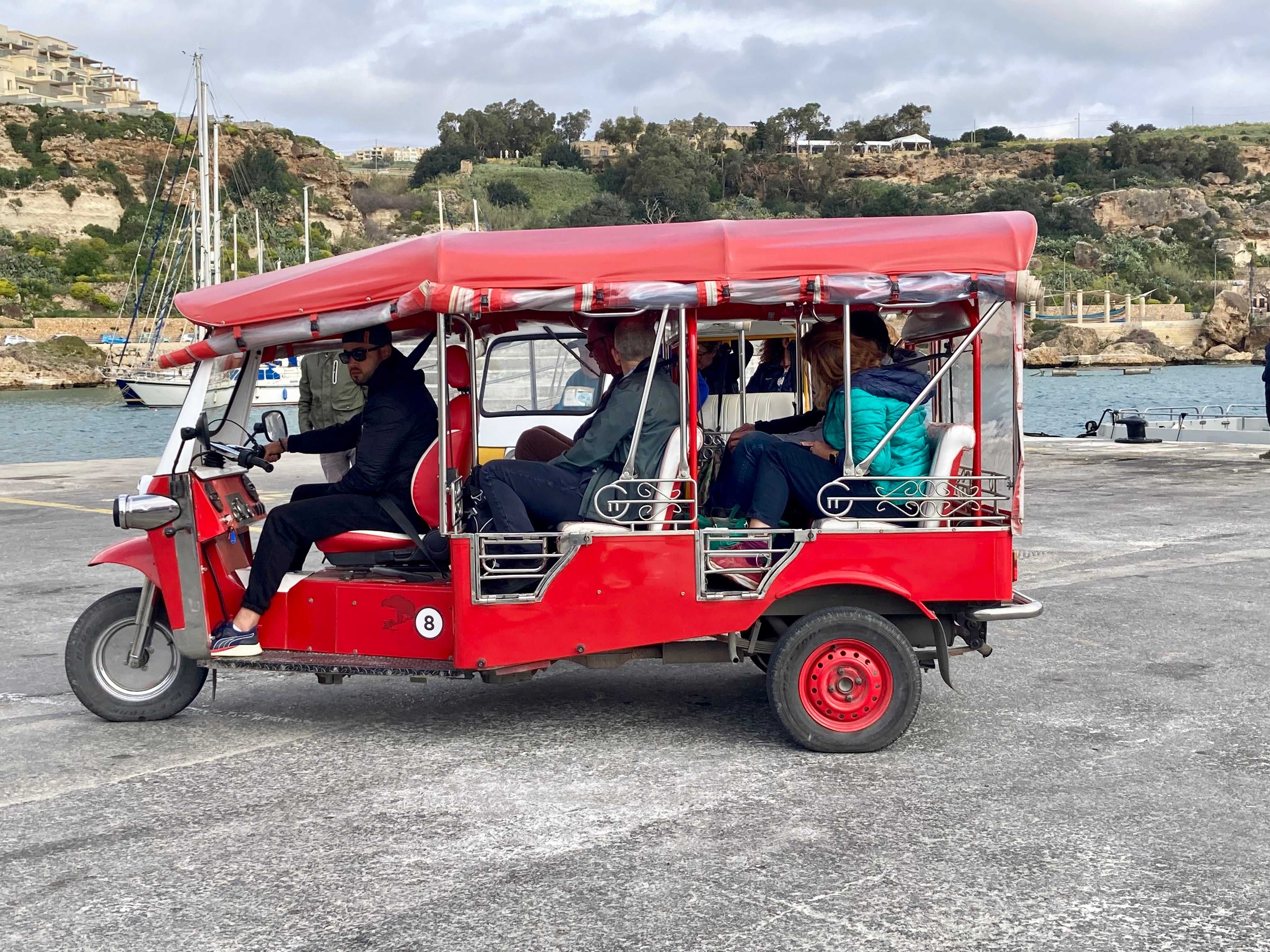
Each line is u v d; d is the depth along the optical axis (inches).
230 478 230.1
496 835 172.6
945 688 250.7
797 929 142.5
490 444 405.7
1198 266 6614.2
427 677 211.2
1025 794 186.9
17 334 3769.7
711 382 363.3
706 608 207.8
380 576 222.4
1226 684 249.8
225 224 4192.9
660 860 162.7
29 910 150.6
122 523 209.0
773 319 235.9
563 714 235.5
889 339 230.4
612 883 155.6
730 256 199.0
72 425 2160.4
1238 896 150.6
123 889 156.3
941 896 151.0
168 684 231.1
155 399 2556.6
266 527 218.1
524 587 209.3
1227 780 192.1
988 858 162.6
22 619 331.6
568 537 205.5
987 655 221.3
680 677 265.7
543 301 199.0
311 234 4916.3
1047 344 4751.5
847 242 200.2
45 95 7632.9
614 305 199.5
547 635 207.0
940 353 239.3
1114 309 5310.0
